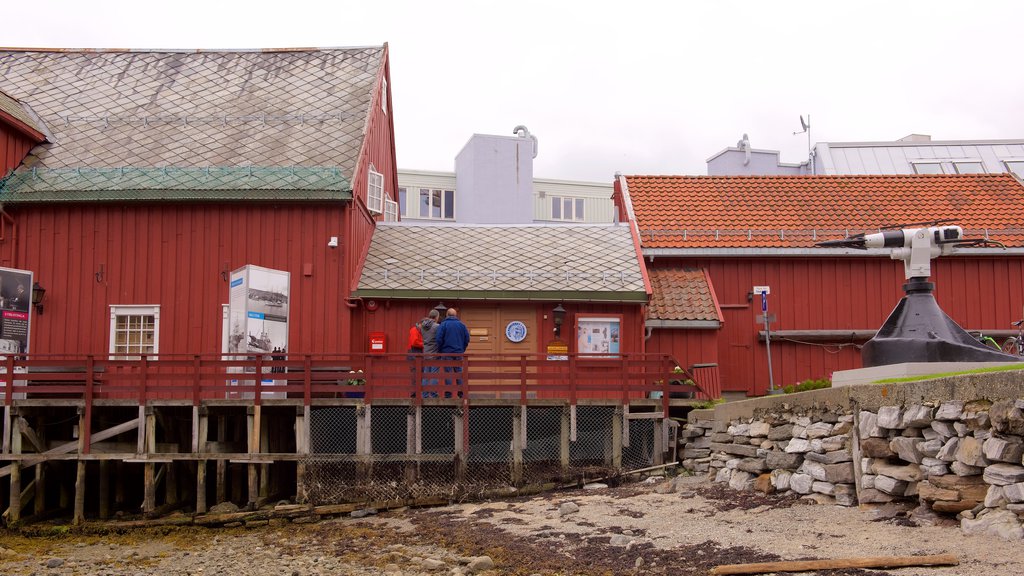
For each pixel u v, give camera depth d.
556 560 11.43
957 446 9.85
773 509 12.42
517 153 47.94
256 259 21.28
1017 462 9.07
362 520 16.48
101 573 13.74
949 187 26.52
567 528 13.31
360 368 20.19
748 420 15.16
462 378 17.97
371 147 24.05
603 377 18.33
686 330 22.50
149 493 17.78
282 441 19.84
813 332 23.69
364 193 22.94
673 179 27.33
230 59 26.56
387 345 21.22
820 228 24.44
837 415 12.41
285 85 25.39
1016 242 23.69
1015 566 8.22
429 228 24.41
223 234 21.41
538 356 21.20
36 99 24.95
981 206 25.31
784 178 27.23
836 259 24.16
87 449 18.02
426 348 19.11
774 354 23.95
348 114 24.05
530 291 21.09
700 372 21.06
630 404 18.48
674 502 14.23
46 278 21.45
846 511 11.52
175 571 13.60
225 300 21.23
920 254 14.05
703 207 25.70
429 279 21.47
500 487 17.50
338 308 21.05
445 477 17.84
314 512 17.00
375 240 23.64
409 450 17.80
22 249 21.55
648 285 21.31
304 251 21.25
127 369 20.92
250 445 17.70
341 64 26.19
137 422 17.92
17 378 18.17
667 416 18.34
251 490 17.59
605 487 17.16
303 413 17.72
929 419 10.32
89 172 21.72
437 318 19.56
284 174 21.44
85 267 21.47
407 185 48.91
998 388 9.23
